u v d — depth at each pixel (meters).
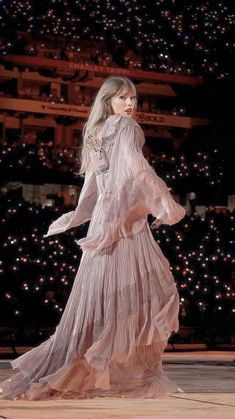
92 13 17.50
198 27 17.81
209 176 17.17
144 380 3.91
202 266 14.51
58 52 18.78
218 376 5.45
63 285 14.20
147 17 17.59
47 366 3.88
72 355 3.84
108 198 3.99
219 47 18.22
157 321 3.91
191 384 4.73
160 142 20.00
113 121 4.09
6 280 14.14
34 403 3.65
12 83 18.88
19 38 18.19
